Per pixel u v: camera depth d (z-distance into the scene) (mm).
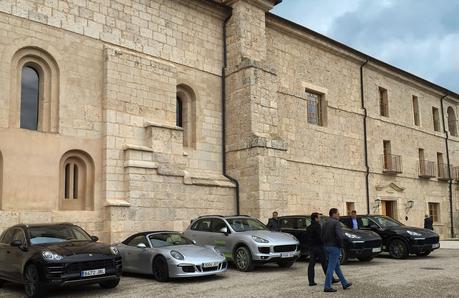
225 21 21484
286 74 23109
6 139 14602
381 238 17031
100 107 16859
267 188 19609
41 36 15695
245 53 20734
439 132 34625
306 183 23250
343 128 26062
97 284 11805
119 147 16859
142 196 16844
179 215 17859
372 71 28844
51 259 10023
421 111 33156
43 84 15891
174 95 18828
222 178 20141
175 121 18766
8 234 11859
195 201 18531
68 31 16375
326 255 11250
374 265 15195
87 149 16344
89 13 16984
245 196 19750
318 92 24859
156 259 12406
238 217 15344
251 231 14547
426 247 17172
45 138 15438
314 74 24719
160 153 17609
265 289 10680
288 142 22609
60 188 15844
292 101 23188
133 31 18172
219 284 11562
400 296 9570
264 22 21812
